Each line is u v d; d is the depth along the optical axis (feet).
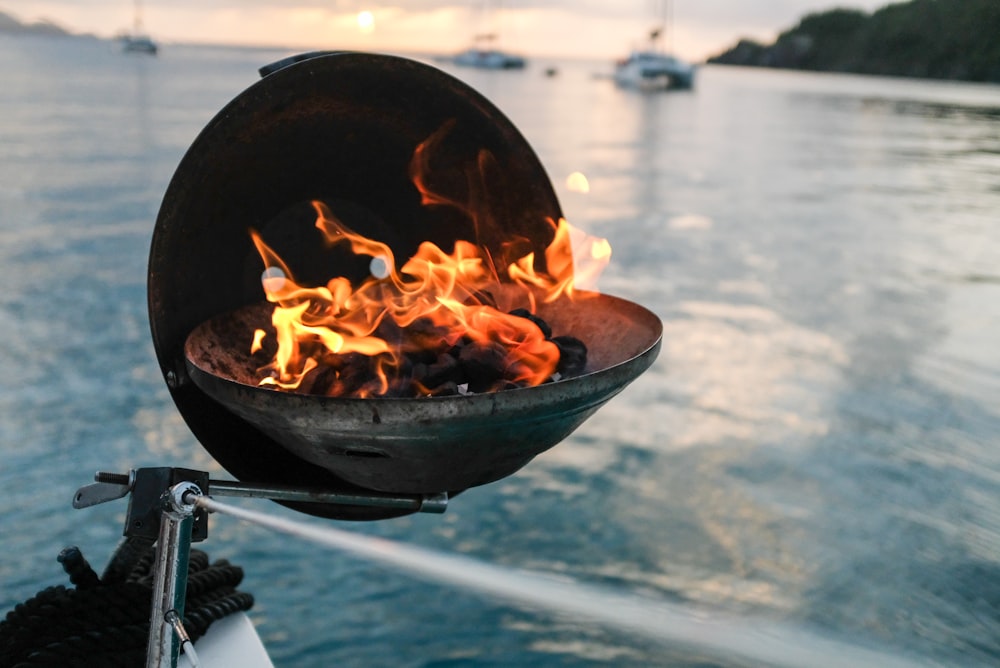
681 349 84.79
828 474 58.95
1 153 179.01
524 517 54.39
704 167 208.74
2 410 61.98
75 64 565.12
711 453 62.90
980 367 79.00
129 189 149.69
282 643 41.24
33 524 47.85
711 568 47.83
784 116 369.09
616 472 60.44
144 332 79.61
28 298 87.51
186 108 289.74
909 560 47.93
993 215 153.99
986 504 54.08
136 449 57.47
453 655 41.32
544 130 274.57
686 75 473.67
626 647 42.37
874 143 264.11
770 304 99.25
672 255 122.11
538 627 43.86
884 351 83.46
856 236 136.15
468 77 552.82
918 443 63.26
